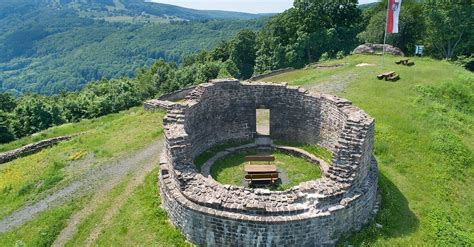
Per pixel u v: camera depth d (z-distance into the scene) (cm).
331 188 1404
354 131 1562
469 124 2588
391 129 2339
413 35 5941
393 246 1438
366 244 1412
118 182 2003
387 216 1576
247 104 2339
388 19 3250
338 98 2075
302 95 2222
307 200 1366
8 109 4566
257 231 1305
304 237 1335
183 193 1434
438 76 3300
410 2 6234
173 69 6669
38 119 3706
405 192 1828
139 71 7538
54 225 1681
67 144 2628
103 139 2619
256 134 2411
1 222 1788
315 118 2181
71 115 3991
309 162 2075
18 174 2259
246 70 7594
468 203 1828
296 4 6706
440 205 1762
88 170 2178
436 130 2345
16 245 1474
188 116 2009
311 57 6575
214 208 1350
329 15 6656
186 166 1538
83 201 1866
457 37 5059
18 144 2995
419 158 2100
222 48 8344
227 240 1352
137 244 1458
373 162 1814
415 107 2636
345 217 1405
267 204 1330
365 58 4466
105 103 4103
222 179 1900
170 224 1540
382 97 2847
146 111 3169
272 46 6850
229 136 2352
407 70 3516
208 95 2212
